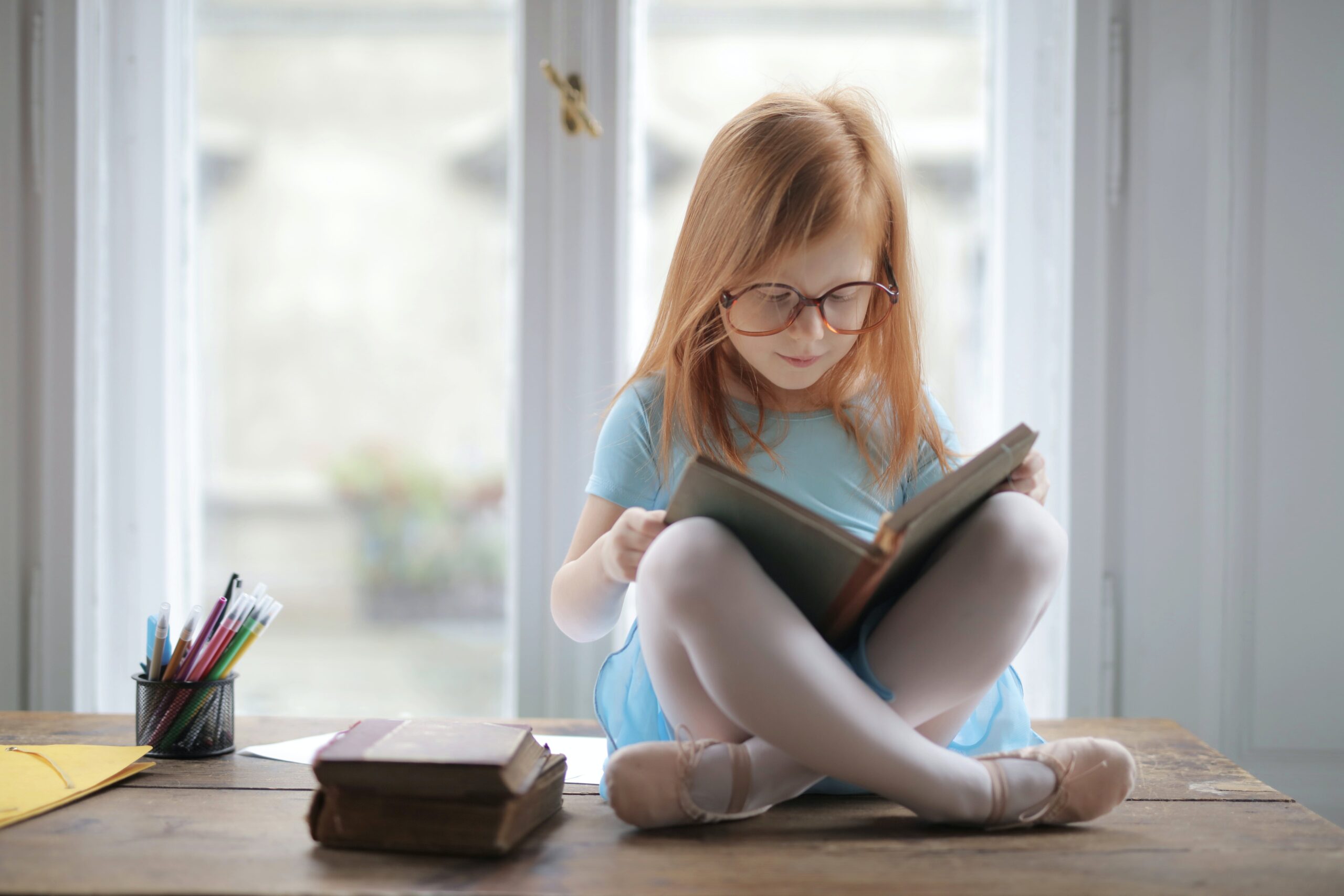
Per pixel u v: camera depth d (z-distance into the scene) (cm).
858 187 92
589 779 97
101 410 152
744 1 155
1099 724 122
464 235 159
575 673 149
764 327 91
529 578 150
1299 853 77
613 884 69
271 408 163
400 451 163
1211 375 144
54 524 146
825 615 80
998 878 71
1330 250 143
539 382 149
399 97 159
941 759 78
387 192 160
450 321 160
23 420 146
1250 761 144
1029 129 154
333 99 159
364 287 161
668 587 74
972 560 79
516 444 150
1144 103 144
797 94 102
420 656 165
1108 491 146
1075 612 145
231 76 159
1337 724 143
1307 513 143
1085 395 145
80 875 70
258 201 160
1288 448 143
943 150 157
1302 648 144
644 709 94
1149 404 145
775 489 100
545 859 74
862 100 105
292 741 109
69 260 146
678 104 155
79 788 88
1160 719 125
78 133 146
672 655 79
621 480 103
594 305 148
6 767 94
